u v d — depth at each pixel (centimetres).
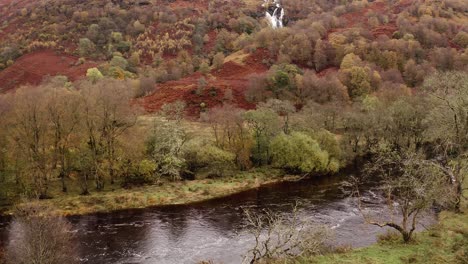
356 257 3139
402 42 13650
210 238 4175
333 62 13825
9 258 3125
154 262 3597
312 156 6844
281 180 6700
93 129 5997
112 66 14250
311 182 6525
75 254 3562
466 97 4841
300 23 17200
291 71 12156
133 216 5019
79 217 4981
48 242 2984
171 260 3638
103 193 5728
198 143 6938
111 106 6012
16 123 5538
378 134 8119
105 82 8438
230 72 13938
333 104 9194
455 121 4569
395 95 9694
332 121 8962
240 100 10938
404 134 8000
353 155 7794
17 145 5491
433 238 3503
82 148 6031
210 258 3638
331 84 10819
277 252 3169
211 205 5447
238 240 4056
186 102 10762
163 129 6756
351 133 8050
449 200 3984
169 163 6338
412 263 2936
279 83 11125
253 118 7194
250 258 3441
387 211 4669
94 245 4028
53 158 5878
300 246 3291
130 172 6262
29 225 3070
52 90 6406
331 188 6075
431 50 13725
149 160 6419
